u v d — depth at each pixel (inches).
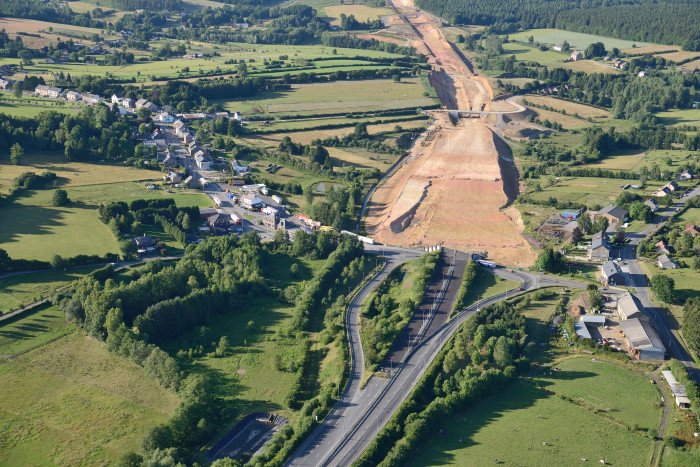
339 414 7819.9
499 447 7199.8
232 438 7603.4
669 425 7475.4
